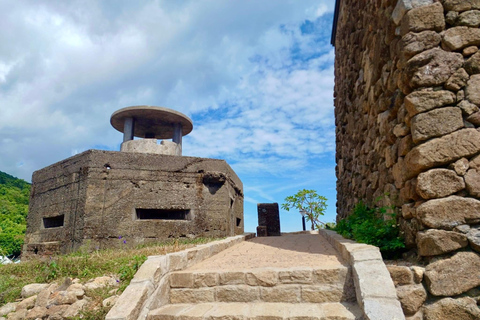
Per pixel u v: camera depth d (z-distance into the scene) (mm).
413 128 3740
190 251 4902
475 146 3506
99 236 8672
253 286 3893
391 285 3188
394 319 2812
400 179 4137
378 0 5301
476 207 3354
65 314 3795
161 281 3967
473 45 3818
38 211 10594
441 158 3553
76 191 9195
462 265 3207
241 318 3322
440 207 3439
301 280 3795
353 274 3617
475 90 3682
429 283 3197
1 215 25109
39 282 4734
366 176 6320
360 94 6844
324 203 17594
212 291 3969
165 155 9867
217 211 10133
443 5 4004
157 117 11773
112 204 8992
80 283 4336
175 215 9992
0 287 4590
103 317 3496
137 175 9406
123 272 4422
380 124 5094
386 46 4887
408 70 3912
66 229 9133
